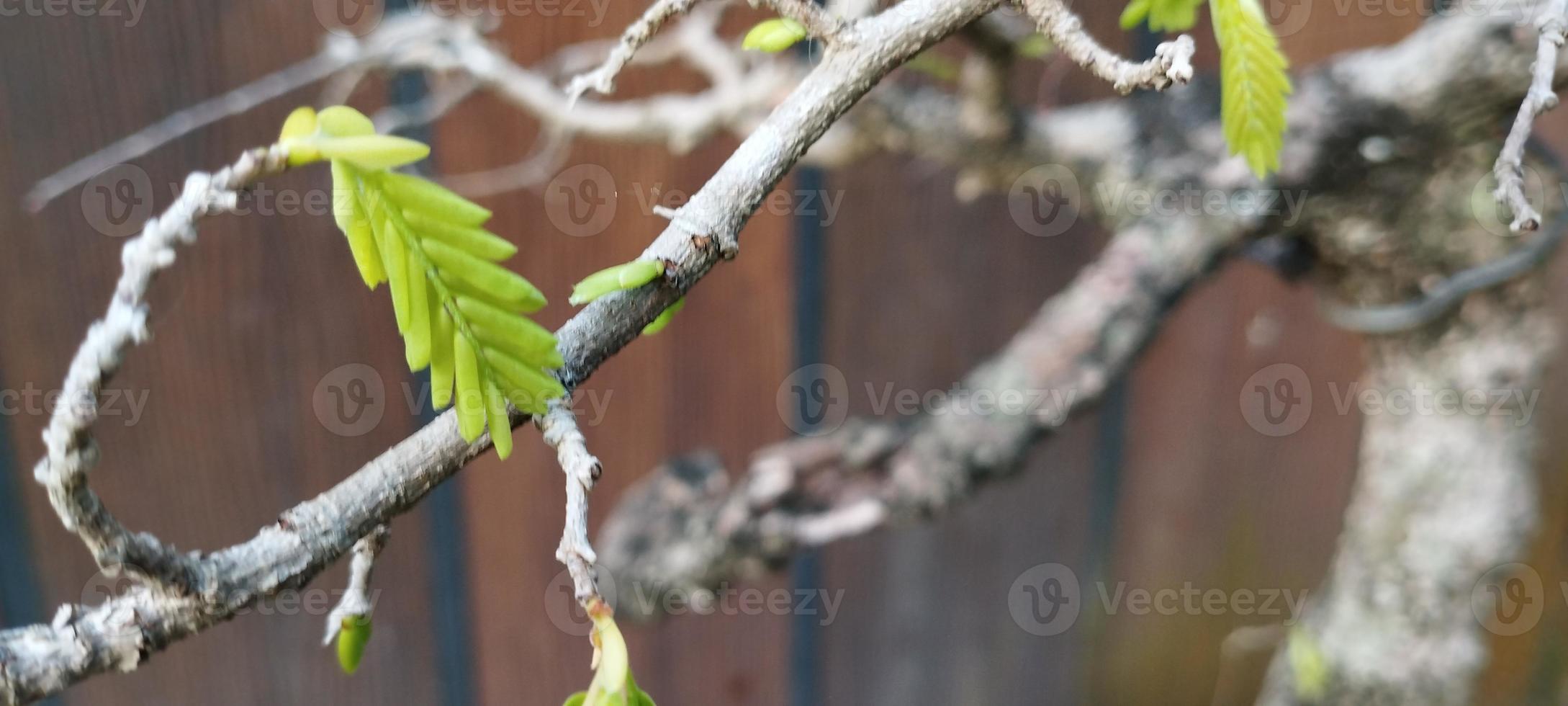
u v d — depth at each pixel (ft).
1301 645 1.98
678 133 1.81
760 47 1.27
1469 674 1.78
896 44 1.26
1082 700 3.03
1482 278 1.63
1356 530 1.95
